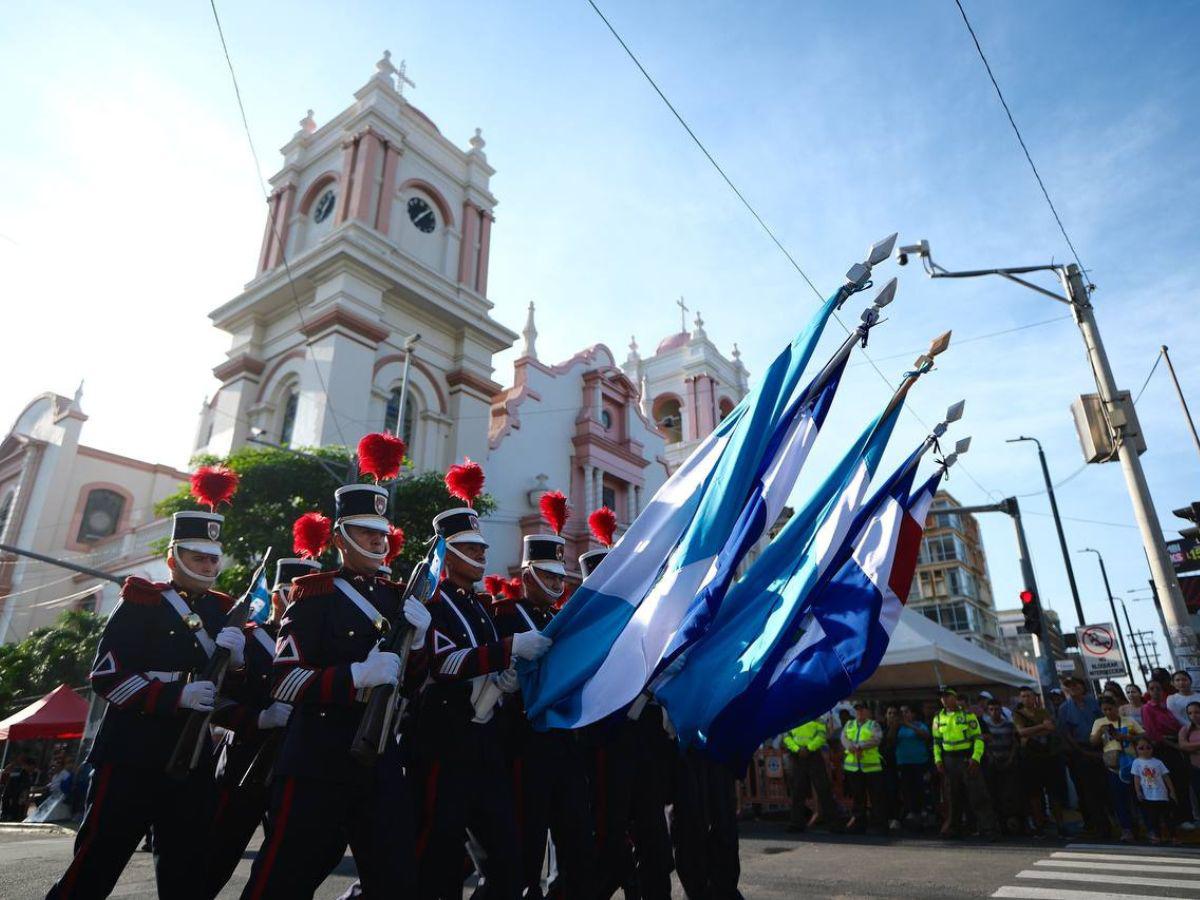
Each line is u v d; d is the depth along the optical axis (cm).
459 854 371
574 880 406
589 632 445
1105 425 1116
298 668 325
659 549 479
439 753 377
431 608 409
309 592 349
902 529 534
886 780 1132
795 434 473
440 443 2620
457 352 2766
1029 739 1034
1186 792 947
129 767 360
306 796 311
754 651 496
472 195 3000
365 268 2466
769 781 1283
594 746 464
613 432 3259
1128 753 930
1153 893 598
